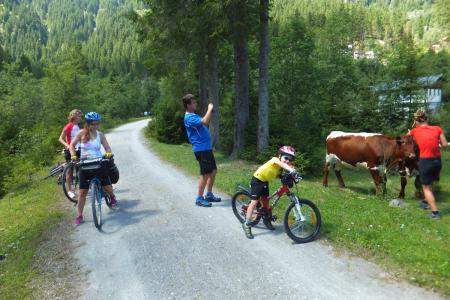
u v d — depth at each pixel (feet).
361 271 15.70
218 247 19.04
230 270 16.55
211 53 59.62
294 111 63.26
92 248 20.01
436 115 81.71
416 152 31.65
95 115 23.16
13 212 29.09
